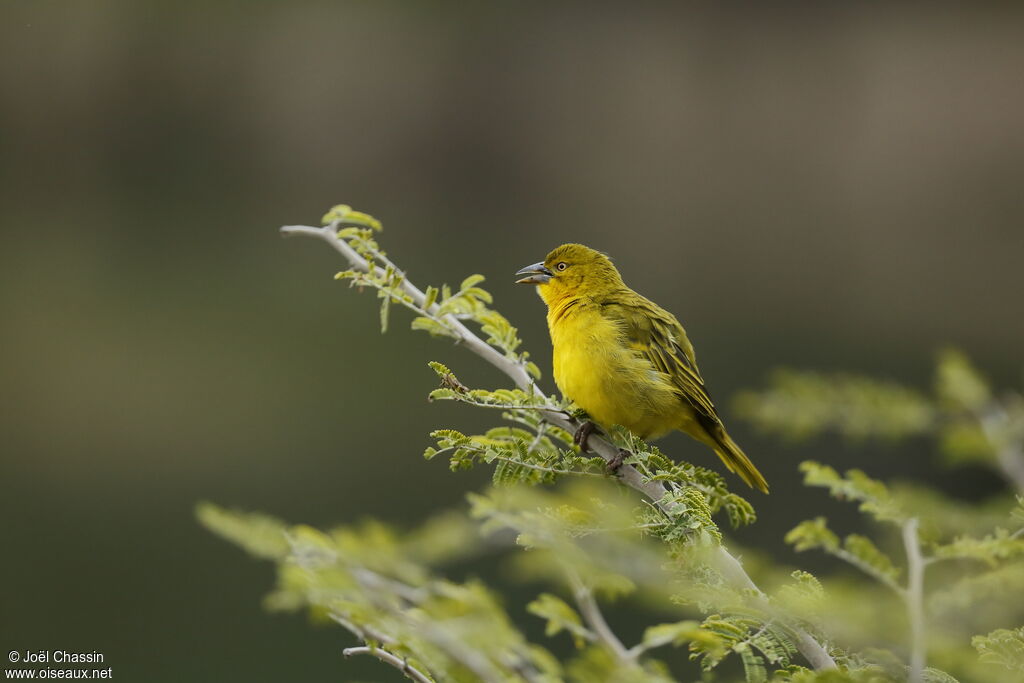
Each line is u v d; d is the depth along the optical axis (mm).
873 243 24422
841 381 4879
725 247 24016
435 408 15070
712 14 28984
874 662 2787
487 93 28516
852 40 28453
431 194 27578
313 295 19625
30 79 26953
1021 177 26594
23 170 26422
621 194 27359
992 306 18344
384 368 16297
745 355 16219
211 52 27938
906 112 27734
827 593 2412
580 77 28750
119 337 17531
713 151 28156
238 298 19438
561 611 2490
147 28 27609
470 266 20516
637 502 3617
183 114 27562
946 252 23312
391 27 28672
